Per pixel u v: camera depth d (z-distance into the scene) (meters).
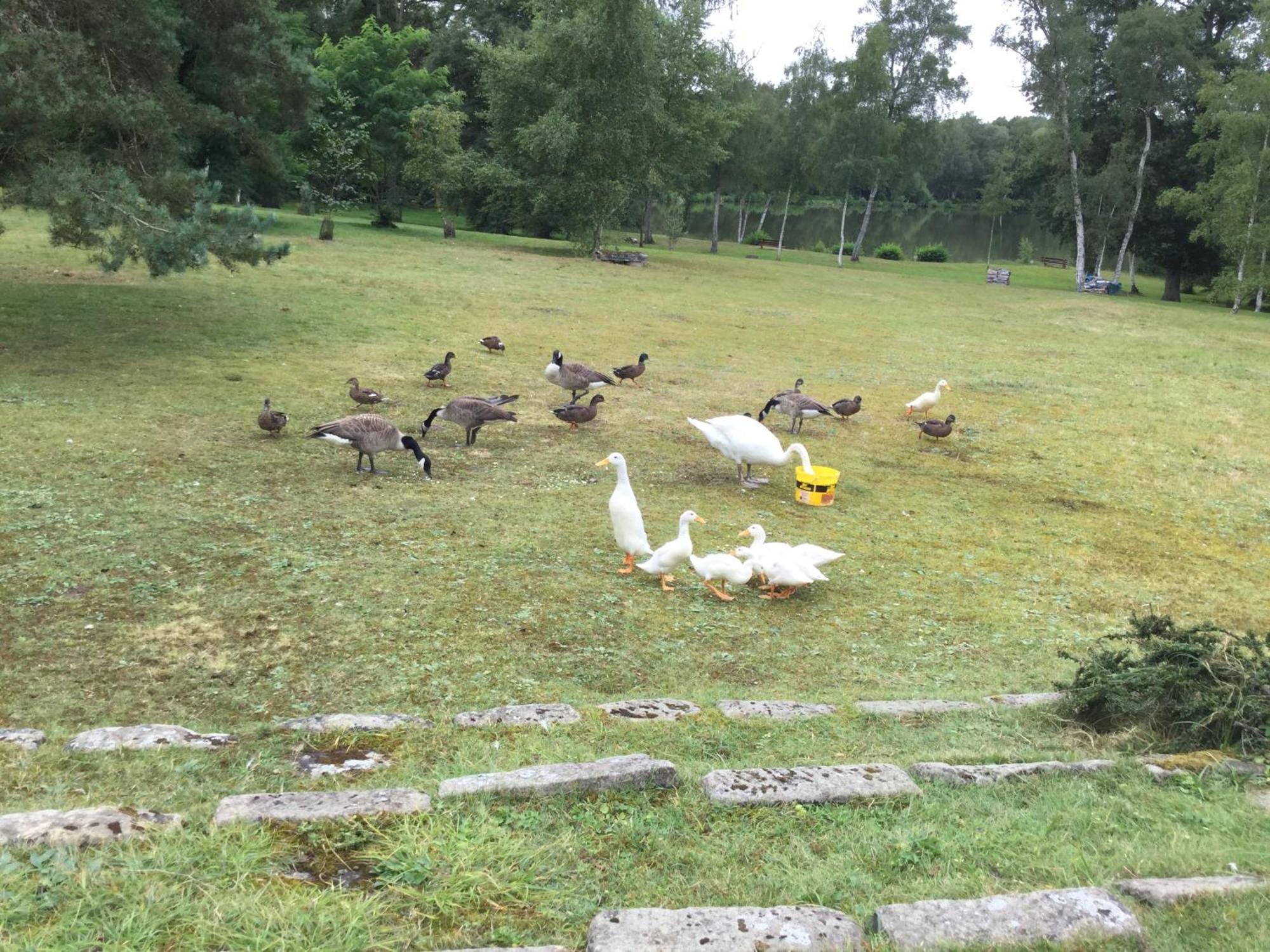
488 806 3.86
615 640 6.93
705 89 39.81
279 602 7.05
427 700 5.78
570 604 7.51
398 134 39.66
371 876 3.32
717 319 25.19
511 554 8.45
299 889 3.17
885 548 9.80
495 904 3.19
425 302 22.48
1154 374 21.66
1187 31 41.06
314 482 9.98
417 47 55.62
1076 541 10.73
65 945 2.79
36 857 3.16
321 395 13.56
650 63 35.16
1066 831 3.96
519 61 35.81
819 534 10.01
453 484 10.40
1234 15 45.41
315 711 5.55
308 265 26.41
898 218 96.50
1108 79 45.22
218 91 19.39
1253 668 5.33
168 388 13.13
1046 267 62.78
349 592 7.32
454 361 16.84
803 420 15.41
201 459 10.33
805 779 4.29
